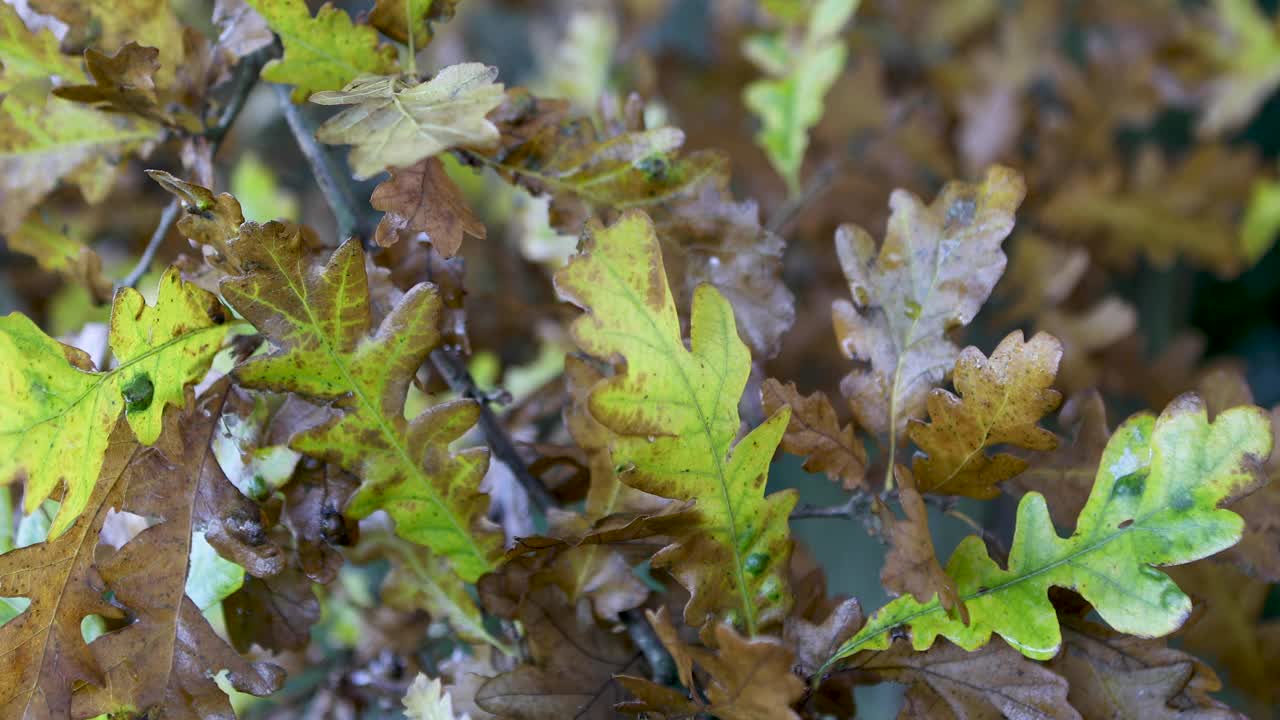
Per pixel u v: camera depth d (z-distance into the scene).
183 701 0.66
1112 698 0.67
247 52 0.73
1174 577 0.75
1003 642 0.67
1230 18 1.15
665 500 0.69
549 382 0.79
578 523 0.69
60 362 0.65
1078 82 1.09
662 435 0.66
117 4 0.72
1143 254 1.37
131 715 0.67
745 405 0.74
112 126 0.73
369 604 0.78
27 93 0.73
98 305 0.75
